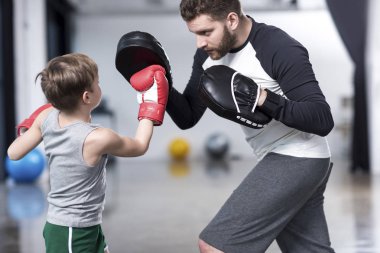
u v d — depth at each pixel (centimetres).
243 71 172
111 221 386
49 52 846
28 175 627
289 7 977
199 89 165
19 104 668
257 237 167
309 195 173
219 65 167
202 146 1003
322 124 156
